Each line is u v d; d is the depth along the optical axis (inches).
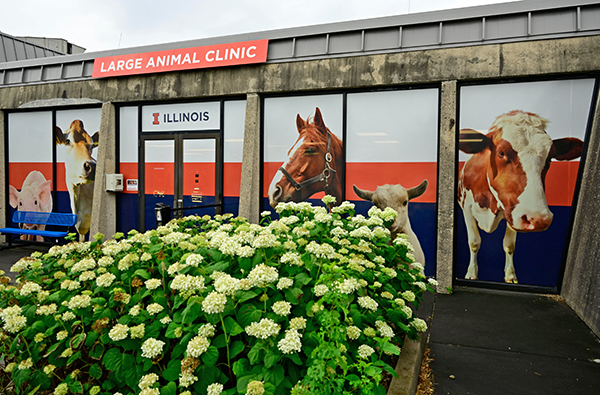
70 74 289.4
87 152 293.0
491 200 201.6
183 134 265.0
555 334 146.8
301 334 77.8
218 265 93.1
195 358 77.8
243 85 241.1
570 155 189.3
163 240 107.8
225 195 257.1
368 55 214.7
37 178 311.3
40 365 96.3
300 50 228.8
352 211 129.5
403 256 118.4
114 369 81.4
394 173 217.6
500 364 124.3
